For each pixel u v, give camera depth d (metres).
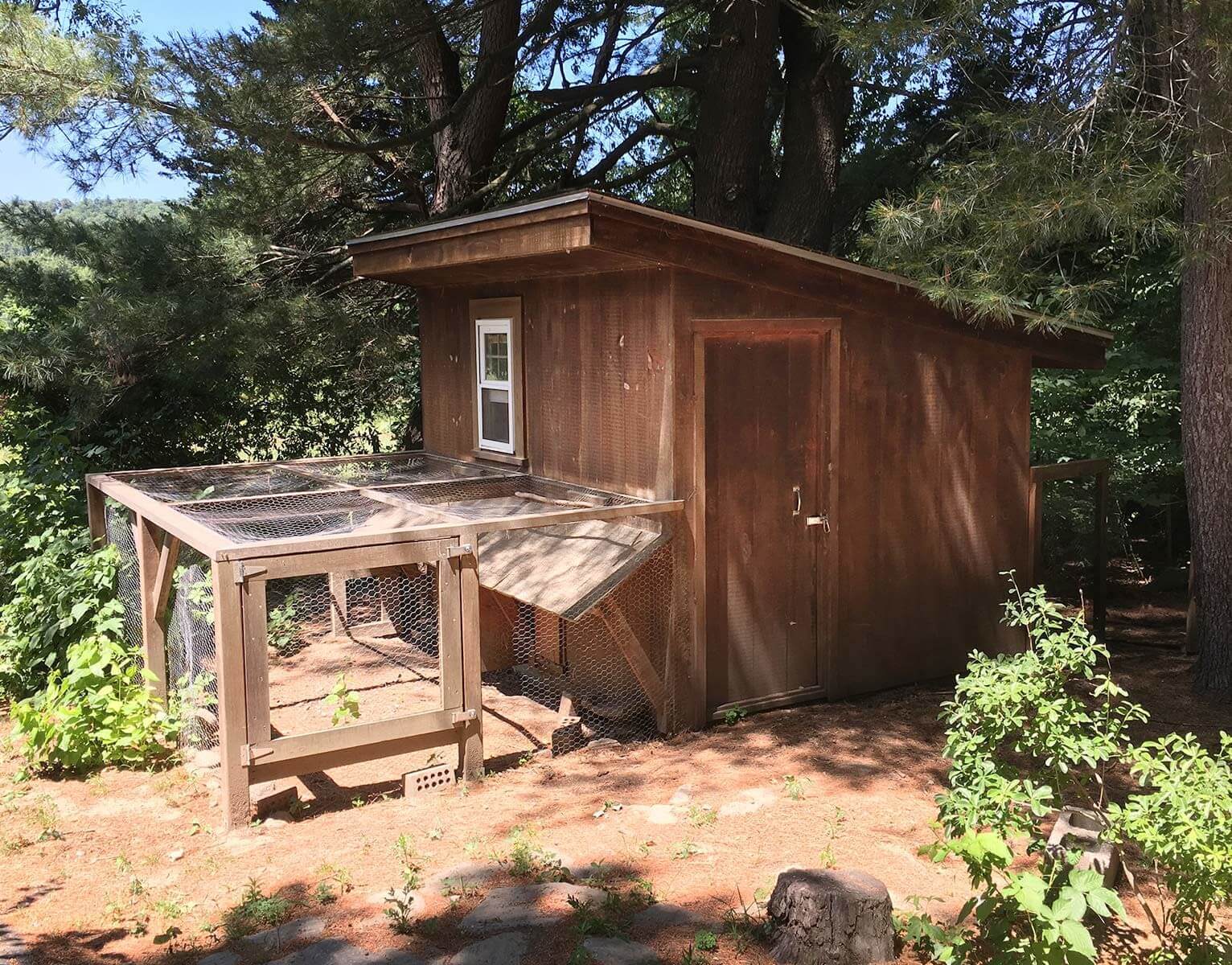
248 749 5.54
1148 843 4.01
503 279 8.41
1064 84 8.02
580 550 7.14
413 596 9.62
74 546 8.38
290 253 13.00
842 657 7.65
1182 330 7.66
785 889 4.11
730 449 7.05
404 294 14.12
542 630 8.19
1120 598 11.02
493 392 8.80
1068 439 11.23
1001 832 4.20
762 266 6.82
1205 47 6.61
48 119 8.95
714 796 5.85
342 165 12.86
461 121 12.62
